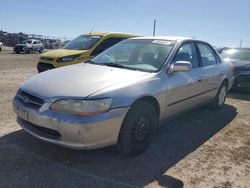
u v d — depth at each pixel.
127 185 3.29
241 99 8.16
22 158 3.74
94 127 3.36
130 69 4.41
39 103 3.55
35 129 3.69
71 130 3.33
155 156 4.06
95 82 3.73
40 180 3.28
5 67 14.36
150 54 4.73
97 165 3.69
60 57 8.90
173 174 3.60
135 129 3.88
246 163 4.03
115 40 10.05
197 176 3.60
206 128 5.39
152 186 3.31
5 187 3.12
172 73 4.51
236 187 3.42
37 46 33.94
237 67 8.73
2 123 4.97
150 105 4.05
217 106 6.54
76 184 3.24
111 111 3.48
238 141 4.82
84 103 3.36
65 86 3.64
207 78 5.53
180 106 4.80
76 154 3.93
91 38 9.91
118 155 3.98
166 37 5.26
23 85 4.04
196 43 5.55
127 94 3.67
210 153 4.28
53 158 3.79
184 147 4.44
